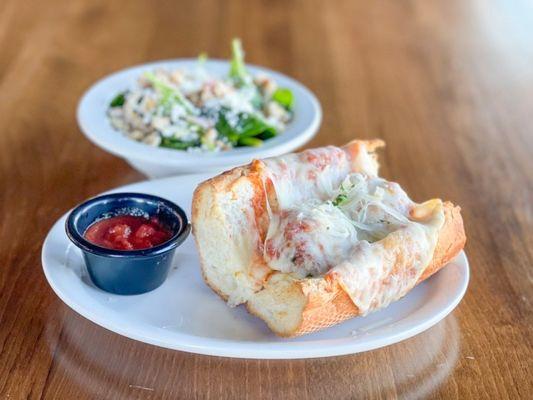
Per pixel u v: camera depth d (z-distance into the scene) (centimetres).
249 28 96
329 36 95
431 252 47
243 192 48
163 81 68
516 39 98
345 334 46
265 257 47
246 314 48
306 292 43
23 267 52
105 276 48
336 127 74
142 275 48
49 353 45
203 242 49
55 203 59
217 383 43
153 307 48
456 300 47
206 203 48
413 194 63
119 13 99
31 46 88
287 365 45
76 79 81
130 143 61
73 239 48
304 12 102
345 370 45
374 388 43
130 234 50
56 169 64
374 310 46
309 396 43
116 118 66
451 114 78
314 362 45
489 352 47
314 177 50
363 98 80
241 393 43
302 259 46
